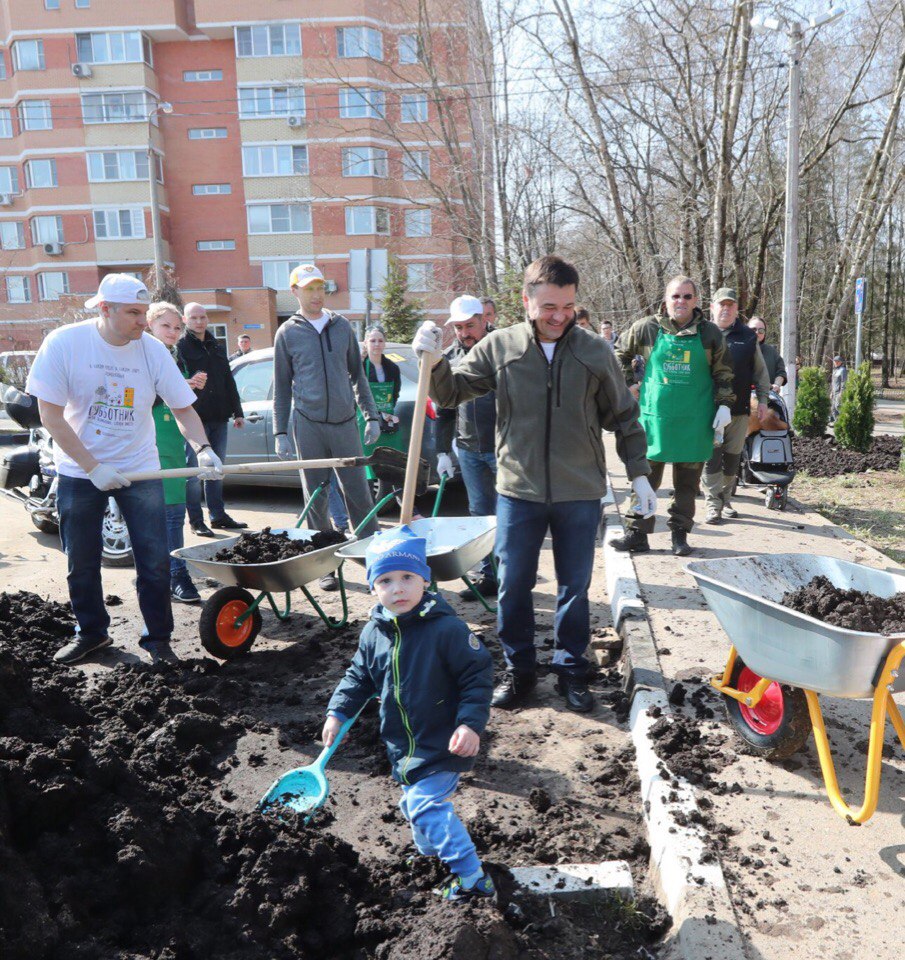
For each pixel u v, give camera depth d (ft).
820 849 9.91
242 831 9.90
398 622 9.58
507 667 14.98
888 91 76.59
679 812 10.56
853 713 13.26
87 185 133.39
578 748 13.23
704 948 8.41
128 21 128.67
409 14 90.68
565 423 13.69
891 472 39.06
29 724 10.83
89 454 15.28
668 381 21.26
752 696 11.73
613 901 9.60
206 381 26.99
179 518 20.85
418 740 9.55
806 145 82.38
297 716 14.56
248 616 17.07
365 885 9.78
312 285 20.24
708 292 71.41
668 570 21.04
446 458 20.21
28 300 141.38
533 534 14.19
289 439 24.35
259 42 127.34
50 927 8.07
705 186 71.56
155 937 8.66
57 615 18.90
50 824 9.16
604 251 90.12
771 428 28.43
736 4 62.23
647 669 14.69
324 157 126.52
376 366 28.99
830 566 12.66
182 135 134.41
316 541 17.75
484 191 83.46
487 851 10.69
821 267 119.34
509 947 8.69
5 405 27.91
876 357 175.01
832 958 8.27
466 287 99.76
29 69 131.13
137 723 13.42
